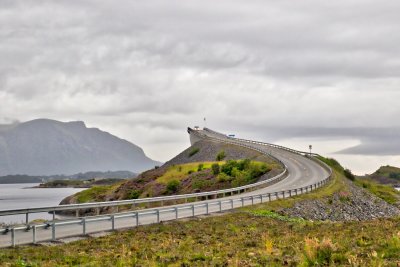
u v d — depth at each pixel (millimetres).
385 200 91250
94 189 117688
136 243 24953
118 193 106062
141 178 111875
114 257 20469
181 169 110500
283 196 56812
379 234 24234
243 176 93562
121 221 34469
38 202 152875
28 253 21766
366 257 17141
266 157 113062
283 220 40781
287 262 16984
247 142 149000
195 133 170125
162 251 21812
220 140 148125
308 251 17109
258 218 40250
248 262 17578
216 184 92188
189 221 35312
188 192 91250
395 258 16734
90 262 19188
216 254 20203
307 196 61469
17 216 70875
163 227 31609
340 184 84000
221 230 31172
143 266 17875
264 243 22734
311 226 33188
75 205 27594
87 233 27953
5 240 25141
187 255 20062
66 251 22422
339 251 18031
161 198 40344
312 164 108812
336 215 59250
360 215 66750
